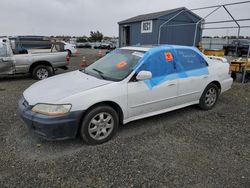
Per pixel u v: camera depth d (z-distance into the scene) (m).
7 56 8.71
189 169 3.04
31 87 4.12
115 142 3.76
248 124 4.55
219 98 6.35
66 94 3.44
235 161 3.25
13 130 4.15
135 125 4.43
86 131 3.55
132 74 3.93
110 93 3.67
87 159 3.25
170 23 16.27
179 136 4.00
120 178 2.85
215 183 2.77
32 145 3.63
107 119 3.73
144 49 4.41
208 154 3.42
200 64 4.98
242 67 8.66
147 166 3.10
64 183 2.75
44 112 3.29
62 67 10.05
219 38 22.36
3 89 7.52
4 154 3.36
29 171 2.96
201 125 4.48
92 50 35.12
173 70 4.47
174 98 4.54
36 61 9.26
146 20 16.69
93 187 2.69
